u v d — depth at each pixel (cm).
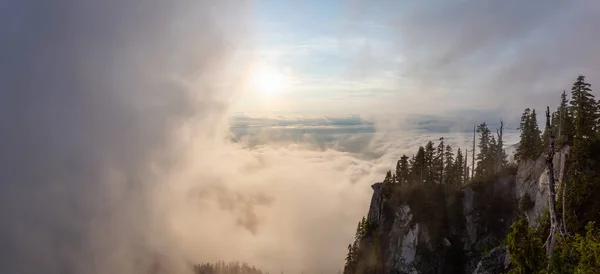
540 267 3378
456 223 11062
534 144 9656
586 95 6600
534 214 7944
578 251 3138
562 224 3559
